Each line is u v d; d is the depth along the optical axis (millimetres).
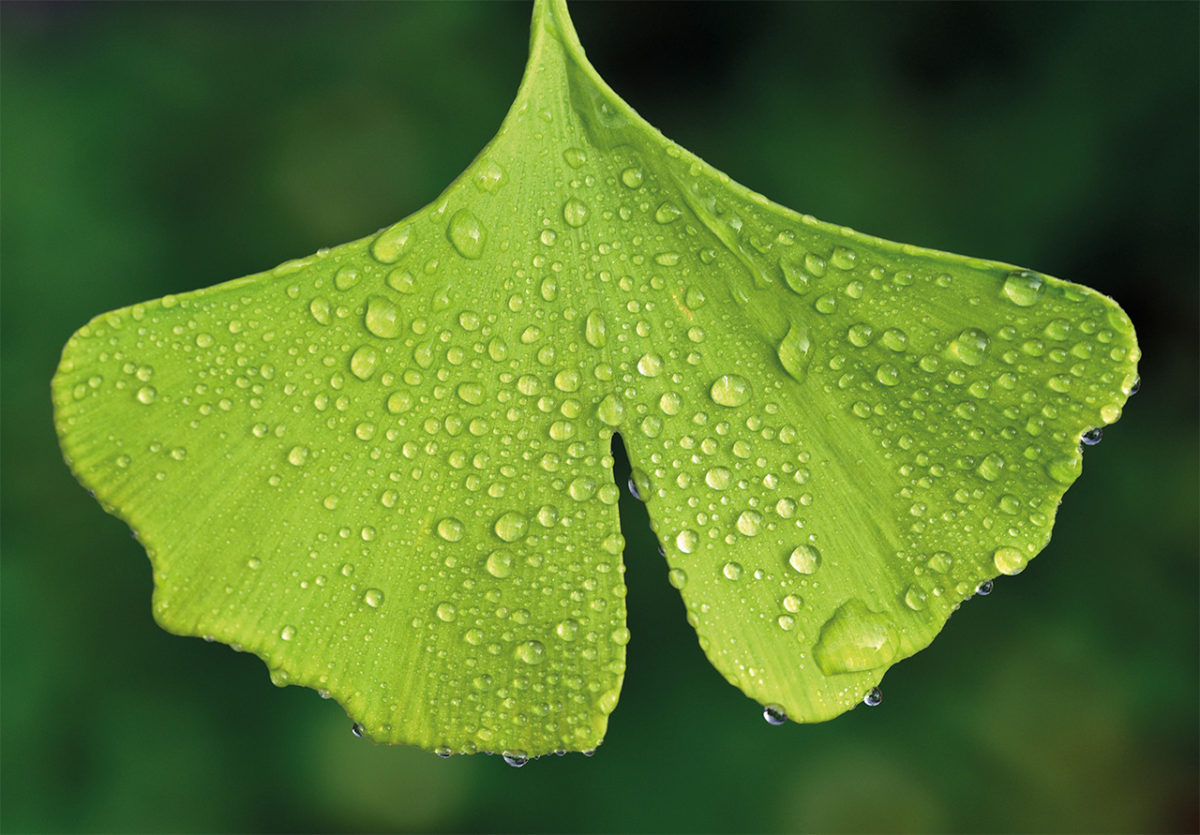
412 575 196
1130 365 195
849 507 197
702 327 199
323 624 194
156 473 194
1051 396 195
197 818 348
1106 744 355
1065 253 385
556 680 195
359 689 194
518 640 195
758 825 347
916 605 195
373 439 196
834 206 385
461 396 198
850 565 196
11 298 377
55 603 358
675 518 197
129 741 349
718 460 198
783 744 356
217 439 195
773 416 198
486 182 200
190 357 195
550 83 201
